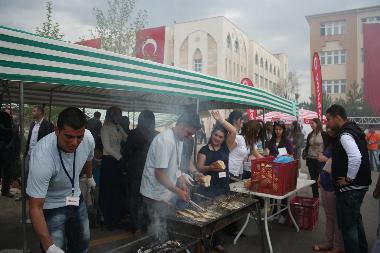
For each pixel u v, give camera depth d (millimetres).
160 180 3055
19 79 2631
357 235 3613
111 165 4980
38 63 2748
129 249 2746
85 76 3084
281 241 4727
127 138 4734
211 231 2902
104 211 5031
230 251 4332
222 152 4176
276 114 13367
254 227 5273
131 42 14188
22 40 2656
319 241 4734
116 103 6949
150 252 2701
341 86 36594
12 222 5246
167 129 3207
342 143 3533
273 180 4094
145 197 3240
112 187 4996
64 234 2609
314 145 6613
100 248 4273
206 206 3375
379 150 12398
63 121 2242
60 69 2891
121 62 3420
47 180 2324
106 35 14148
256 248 4449
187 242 2844
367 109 25172
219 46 32344
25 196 3012
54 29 11203
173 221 2902
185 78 4270
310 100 30484
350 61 35969
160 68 3887
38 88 4828
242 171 5121
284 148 5656
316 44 37250
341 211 3631
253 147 5344
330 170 4109
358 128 3648
